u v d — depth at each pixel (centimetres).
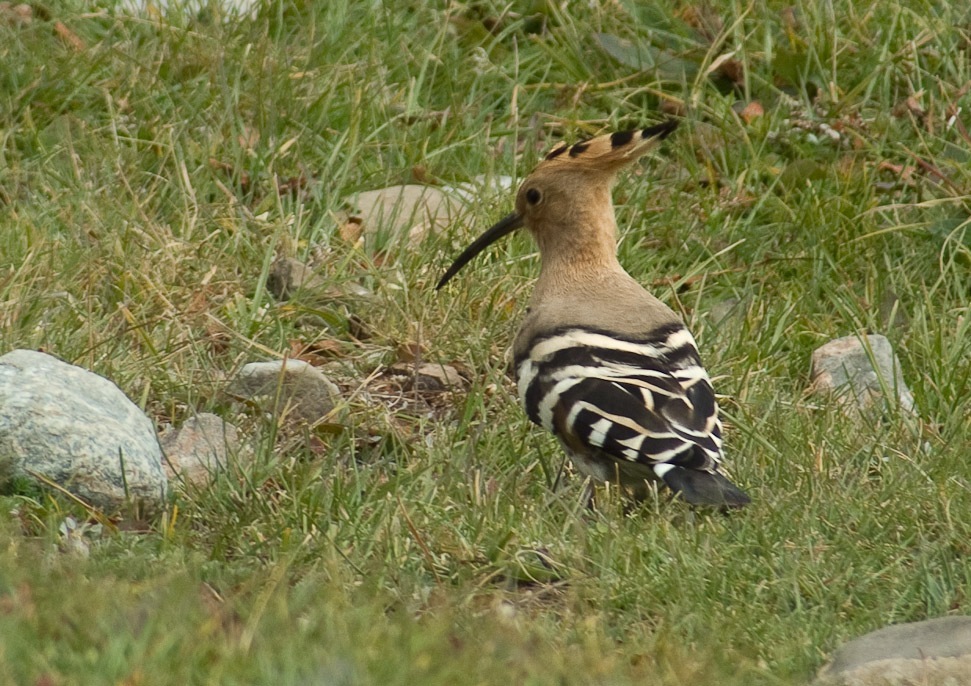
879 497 927
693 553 840
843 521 897
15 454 866
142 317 1125
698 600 801
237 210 1280
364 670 646
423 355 1150
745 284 1297
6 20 1488
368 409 1062
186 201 1266
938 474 964
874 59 1525
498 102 1524
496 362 1117
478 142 1428
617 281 1001
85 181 1294
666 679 700
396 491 904
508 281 1219
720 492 857
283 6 1555
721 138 1442
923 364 1162
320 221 1270
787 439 1011
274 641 668
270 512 875
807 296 1262
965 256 1303
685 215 1359
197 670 637
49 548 783
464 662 680
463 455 972
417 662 666
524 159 1417
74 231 1217
